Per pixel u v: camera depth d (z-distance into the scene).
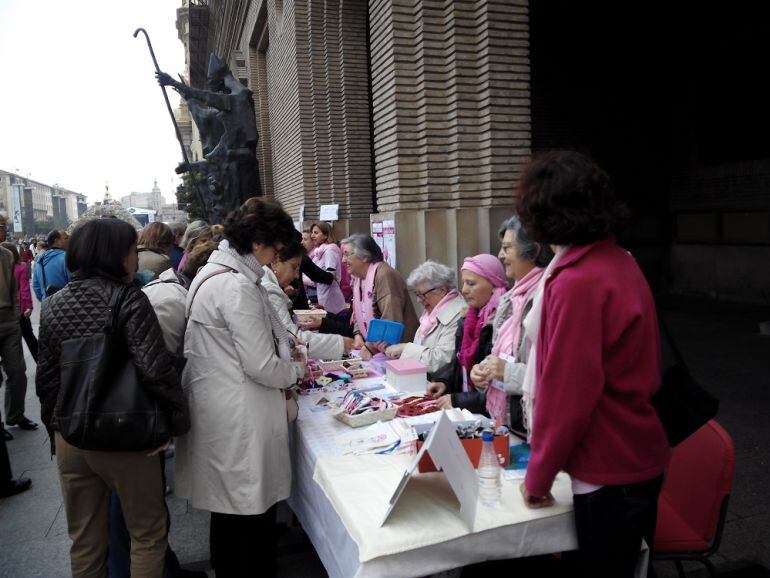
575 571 1.79
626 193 11.55
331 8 8.43
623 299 1.44
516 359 2.19
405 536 1.57
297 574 2.84
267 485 2.29
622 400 1.49
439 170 5.27
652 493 1.55
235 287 2.23
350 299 6.50
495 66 4.97
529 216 1.52
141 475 2.21
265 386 2.30
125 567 2.70
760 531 3.02
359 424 2.42
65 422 2.04
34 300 15.32
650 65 11.41
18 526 3.50
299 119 9.11
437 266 3.29
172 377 2.13
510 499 1.74
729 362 6.31
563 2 9.59
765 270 9.80
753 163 9.81
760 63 9.38
